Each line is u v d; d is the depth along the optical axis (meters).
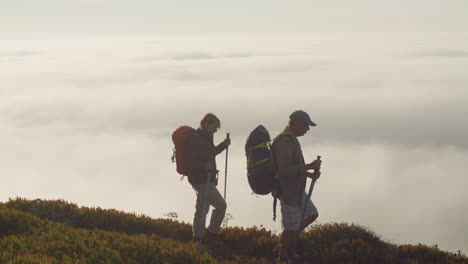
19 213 9.87
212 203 9.61
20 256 7.37
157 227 10.88
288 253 8.95
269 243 9.83
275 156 8.51
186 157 9.23
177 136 9.27
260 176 8.43
